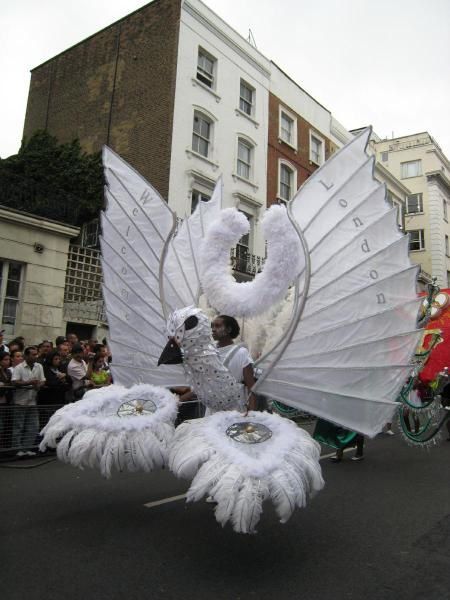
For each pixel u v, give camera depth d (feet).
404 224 96.63
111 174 14.19
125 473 19.06
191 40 53.21
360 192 12.77
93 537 12.21
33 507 14.67
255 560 11.01
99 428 11.69
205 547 11.67
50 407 22.53
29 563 10.66
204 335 11.21
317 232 12.55
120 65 57.31
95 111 58.70
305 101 69.92
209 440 10.20
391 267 12.60
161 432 11.75
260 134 60.90
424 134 107.14
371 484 17.90
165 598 9.21
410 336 12.36
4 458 20.95
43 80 66.33
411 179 106.01
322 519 13.92
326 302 12.34
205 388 11.66
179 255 15.08
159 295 14.03
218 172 54.70
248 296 12.50
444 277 100.48
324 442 21.91
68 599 9.11
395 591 9.69
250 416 11.09
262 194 60.23
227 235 13.14
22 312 36.60
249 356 12.09
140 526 13.05
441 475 19.42
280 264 12.07
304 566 10.75
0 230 35.53
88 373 25.81
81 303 41.63
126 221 14.28
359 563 10.98
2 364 23.43
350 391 12.14
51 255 38.45
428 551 11.75
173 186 49.65
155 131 51.80
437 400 22.15
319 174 12.91
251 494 9.16
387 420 12.09
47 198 41.01
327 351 12.22
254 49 61.00
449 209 110.01
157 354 13.88
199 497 9.41
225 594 9.40
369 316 12.30
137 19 56.54
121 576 10.09
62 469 19.75
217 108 55.36
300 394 12.13
